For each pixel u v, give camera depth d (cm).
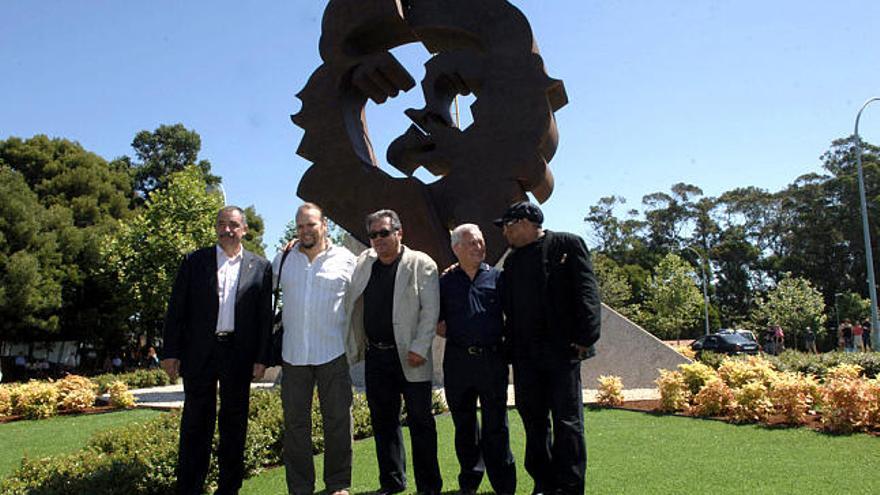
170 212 2741
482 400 416
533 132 794
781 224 5991
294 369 445
